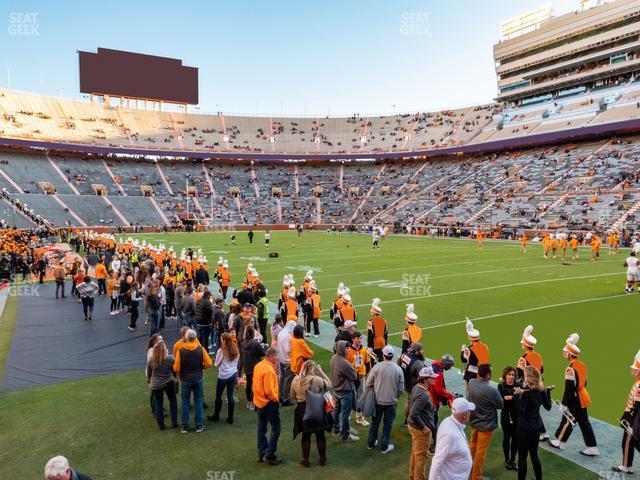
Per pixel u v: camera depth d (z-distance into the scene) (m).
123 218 60.19
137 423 7.55
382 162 81.31
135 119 80.00
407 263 27.42
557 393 8.55
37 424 7.48
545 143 61.75
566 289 18.86
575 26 65.75
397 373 6.52
